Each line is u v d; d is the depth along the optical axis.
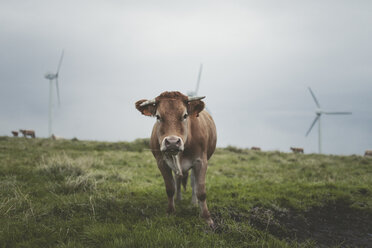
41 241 3.50
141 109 4.52
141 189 6.15
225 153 14.55
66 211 4.46
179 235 3.62
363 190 6.45
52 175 6.80
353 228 4.79
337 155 14.79
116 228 3.79
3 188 5.52
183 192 6.46
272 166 10.93
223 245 3.57
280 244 3.67
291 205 5.52
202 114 5.52
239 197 5.71
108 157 10.62
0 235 3.50
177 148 3.69
